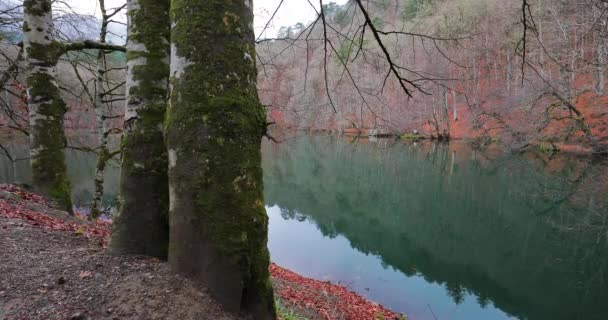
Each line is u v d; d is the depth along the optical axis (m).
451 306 8.82
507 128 27.70
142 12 3.30
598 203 15.88
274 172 31.84
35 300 2.50
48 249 3.53
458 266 11.51
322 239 14.72
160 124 3.25
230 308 2.64
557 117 25.38
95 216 8.48
